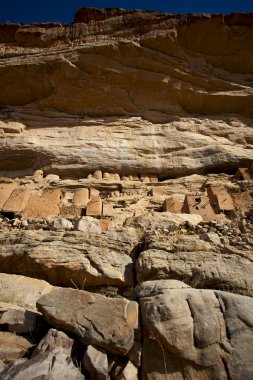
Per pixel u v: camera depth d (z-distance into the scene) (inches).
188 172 544.4
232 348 95.2
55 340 100.5
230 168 543.8
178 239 173.2
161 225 241.9
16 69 618.2
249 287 142.5
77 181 474.3
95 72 630.5
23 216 311.7
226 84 639.1
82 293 115.0
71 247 171.6
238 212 322.0
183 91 640.4
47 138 576.1
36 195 379.2
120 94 640.4
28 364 87.4
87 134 584.7
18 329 112.9
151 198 409.7
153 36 632.4
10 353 101.7
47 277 164.4
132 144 571.5
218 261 155.1
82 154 542.3
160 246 166.1
